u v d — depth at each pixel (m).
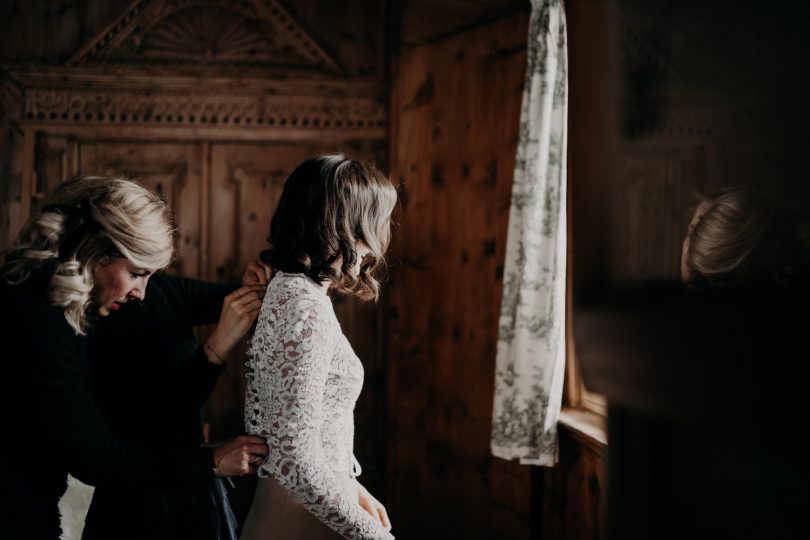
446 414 3.51
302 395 1.35
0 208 3.74
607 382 0.37
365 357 3.90
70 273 1.35
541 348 2.48
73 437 1.32
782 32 0.27
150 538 1.61
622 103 0.35
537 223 2.48
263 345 1.41
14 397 1.31
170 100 3.83
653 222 0.33
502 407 2.57
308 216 1.48
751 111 0.28
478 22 3.39
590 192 0.38
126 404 1.67
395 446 3.70
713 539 0.31
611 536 0.38
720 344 0.31
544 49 2.48
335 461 1.50
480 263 3.37
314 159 1.54
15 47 3.77
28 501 1.33
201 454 1.44
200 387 1.70
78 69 3.77
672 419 0.33
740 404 0.30
